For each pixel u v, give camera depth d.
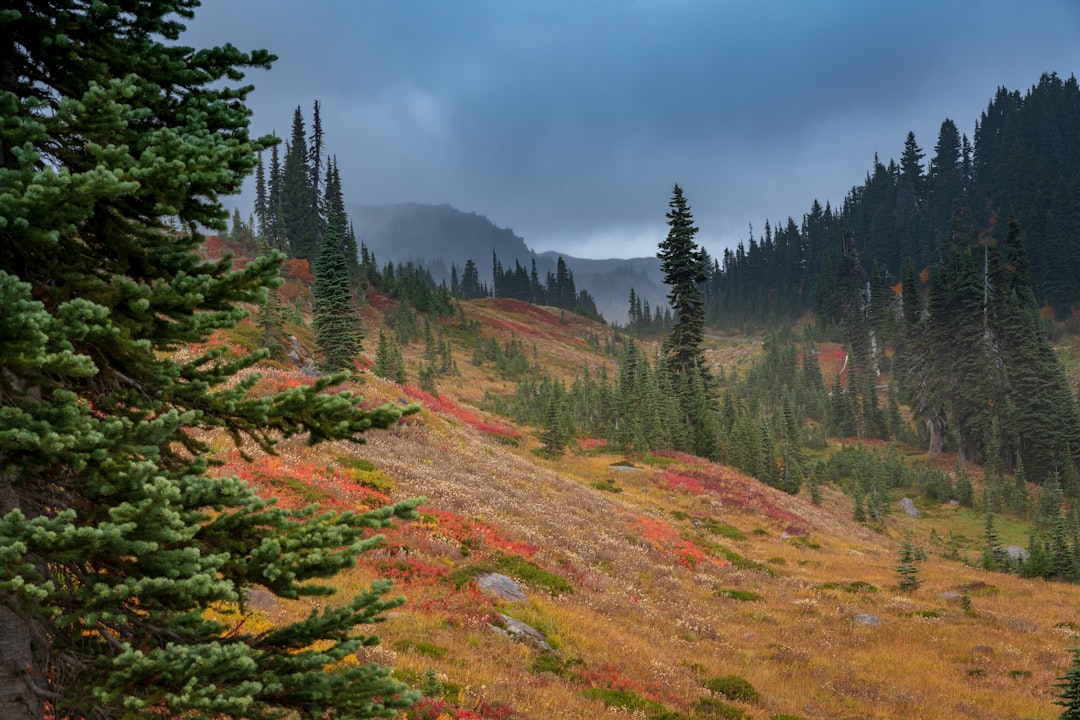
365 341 116.81
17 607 4.12
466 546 23.34
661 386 79.81
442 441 41.47
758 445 74.06
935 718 18.59
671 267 76.19
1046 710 19.91
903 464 98.88
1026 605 36.06
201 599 4.77
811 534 50.84
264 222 116.31
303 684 4.86
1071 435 94.75
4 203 3.97
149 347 4.70
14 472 4.42
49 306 4.61
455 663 13.70
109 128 4.46
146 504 4.27
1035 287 184.25
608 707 13.90
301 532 5.14
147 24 5.25
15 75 4.98
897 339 161.62
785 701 18.38
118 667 4.51
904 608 32.22
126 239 4.95
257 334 47.22
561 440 60.94
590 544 30.89
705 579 32.31
